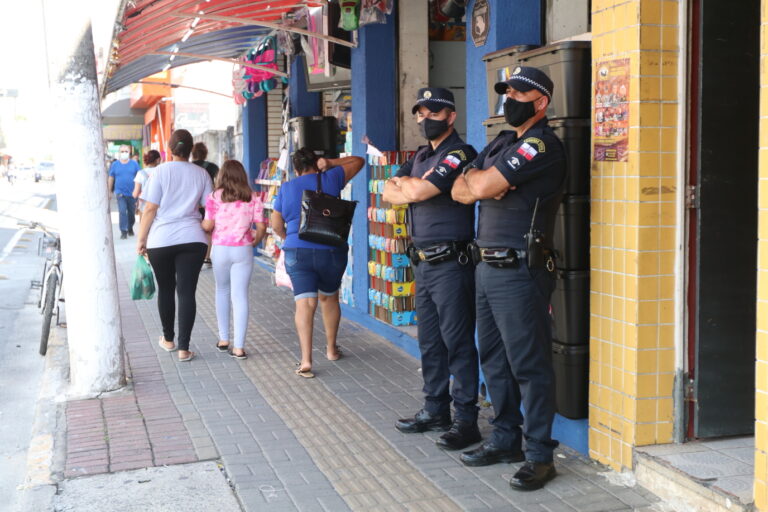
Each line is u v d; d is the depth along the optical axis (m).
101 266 6.02
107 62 9.12
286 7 8.71
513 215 4.06
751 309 4.23
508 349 4.16
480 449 4.53
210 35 10.71
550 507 3.93
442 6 6.96
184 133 7.06
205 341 7.86
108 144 39.88
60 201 5.94
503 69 4.91
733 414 4.26
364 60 8.04
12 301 10.85
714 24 4.02
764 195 3.29
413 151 7.98
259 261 13.62
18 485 4.59
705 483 3.71
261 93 12.89
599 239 4.33
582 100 4.38
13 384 6.79
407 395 5.94
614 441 4.32
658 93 4.01
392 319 7.77
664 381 4.17
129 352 7.41
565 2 5.39
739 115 4.11
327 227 6.26
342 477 4.39
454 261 4.66
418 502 4.04
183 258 7.02
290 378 6.46
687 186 4.09
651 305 4.10
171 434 5.15
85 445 4.97
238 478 4.39
